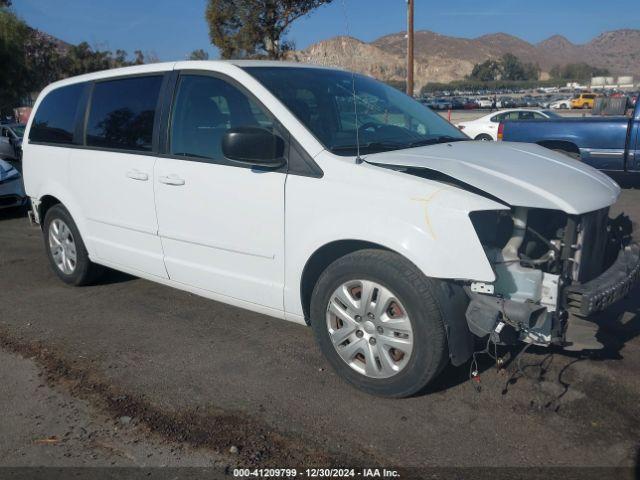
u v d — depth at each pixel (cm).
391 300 331
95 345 437
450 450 300
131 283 577
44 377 389
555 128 1008
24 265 661
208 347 428
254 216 382
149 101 455
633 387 354
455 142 414
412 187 323
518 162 362
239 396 358
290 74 423
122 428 328
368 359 346
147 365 402
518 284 320
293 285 371
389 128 416
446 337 321
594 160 989
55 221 560
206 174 405
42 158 555
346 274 343
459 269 307
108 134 488
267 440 313
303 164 360
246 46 1711
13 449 312
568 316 327
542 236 340
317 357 408
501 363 350
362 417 331
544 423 321
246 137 349
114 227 487
